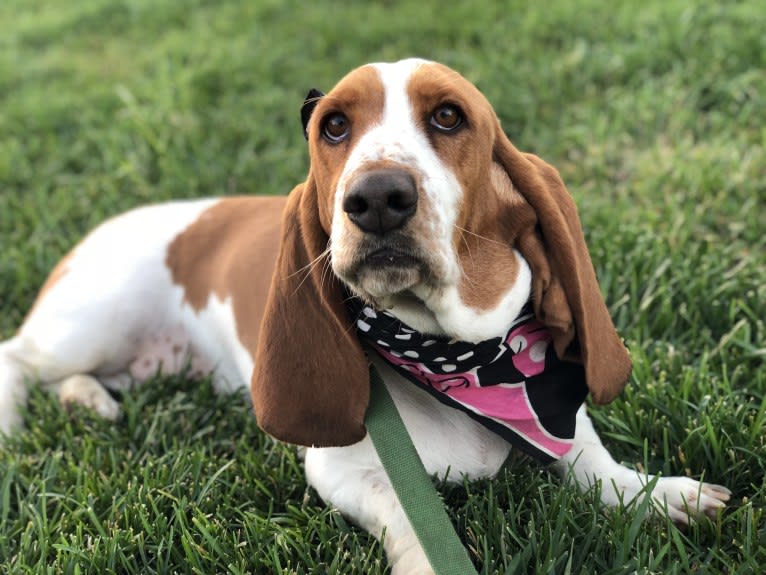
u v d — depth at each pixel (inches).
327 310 24.3
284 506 27.3
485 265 23.2
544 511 23.9
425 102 22.0
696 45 55.6
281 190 48.2
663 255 37.3
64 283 35.9
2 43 80.8
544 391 25.1
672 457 26.8
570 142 49.8
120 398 36.1
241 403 33.2
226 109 58.2
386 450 24.0
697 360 31.4
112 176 52.3
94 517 25.4
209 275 34.6
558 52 59.7
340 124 22.7
